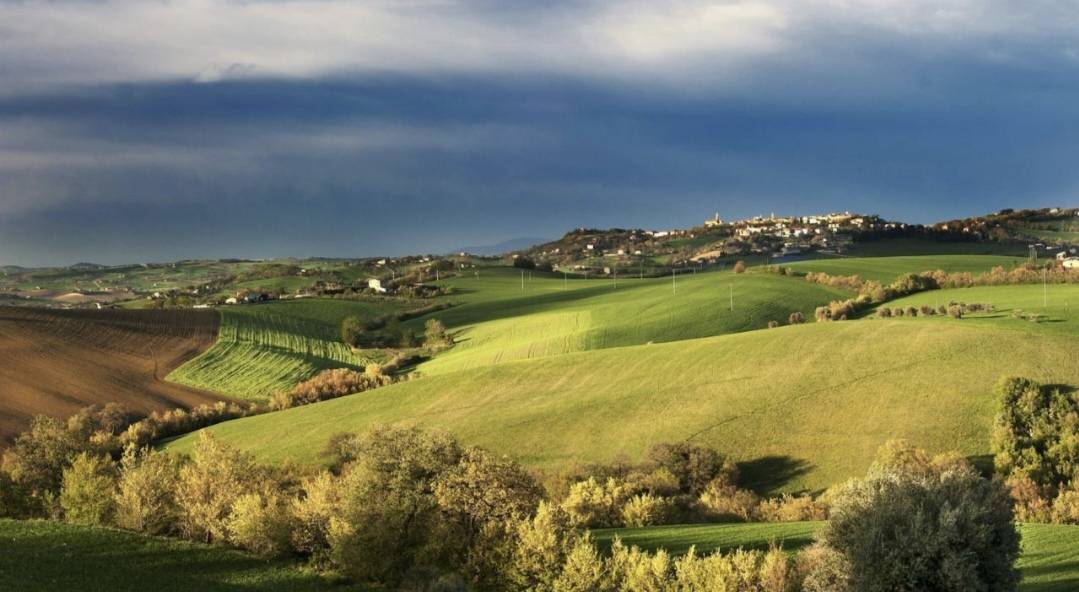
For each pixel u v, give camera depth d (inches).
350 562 1636.3
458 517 1745.8
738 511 2635.3
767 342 4399.6
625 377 4328.3
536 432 3799.2
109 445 3905.0
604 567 1529.3
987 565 1175.6
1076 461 2827.3
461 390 4557.1
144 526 1900.8
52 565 1482.5
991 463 3002.0
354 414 4382.4
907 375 3686.0
